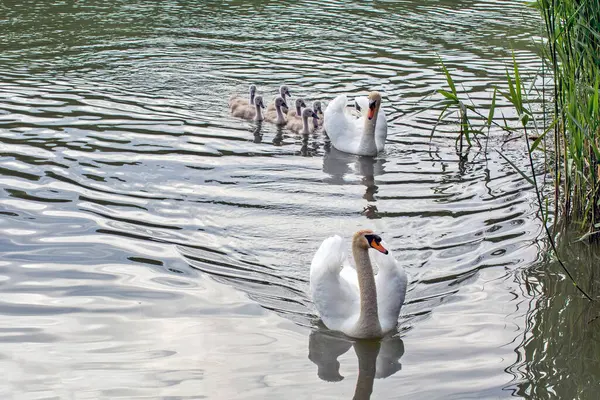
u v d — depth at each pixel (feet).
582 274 34.47
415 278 34.22
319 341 30.17
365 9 87.25
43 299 31.89
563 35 35.96
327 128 51.98
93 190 42.06
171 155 47.78
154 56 68.13
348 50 70.90
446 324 31.07
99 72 63.36
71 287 32.81
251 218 39.63
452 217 40.16
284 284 33.76
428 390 27.07
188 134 51.70
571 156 36.52
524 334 30.30
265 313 31.68
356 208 41.34
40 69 63.52
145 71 64.13
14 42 70.74
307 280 34.14
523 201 41.93
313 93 60.03
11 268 33.99
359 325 30.17
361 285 29.99
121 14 82.33
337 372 28.14
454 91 47.93
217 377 27.50
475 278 34.24
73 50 69.00
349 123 51.88
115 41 72.13
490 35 76.48
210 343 29.50
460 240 37.60
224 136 52.08
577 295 32.89
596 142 36.27
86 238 36.86
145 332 30.01
